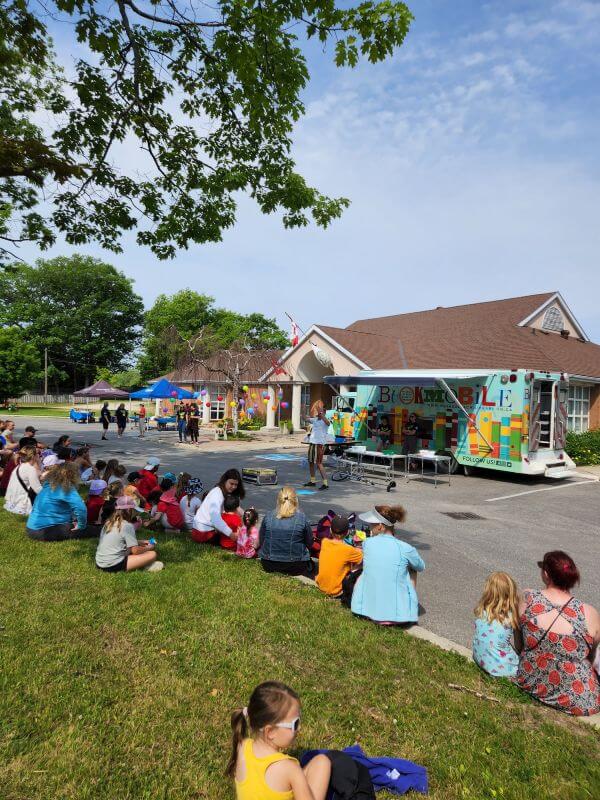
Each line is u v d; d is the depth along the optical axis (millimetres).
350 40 7418
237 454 19453
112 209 10258
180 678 3939
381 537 5246
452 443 15133
